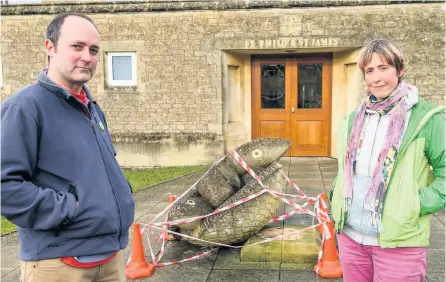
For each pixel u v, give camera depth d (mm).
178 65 9664
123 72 9984
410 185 2244
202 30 9508
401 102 2318
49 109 2141
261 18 9305
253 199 4328
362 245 2469
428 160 2299
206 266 4148
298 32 9219
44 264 2123
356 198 2445
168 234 4828
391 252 2338
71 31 2188
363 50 2412
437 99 9047
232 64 9938
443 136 2238
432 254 4258
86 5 9633
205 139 9742
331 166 9305
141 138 9898
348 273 2578
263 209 4355
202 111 9734
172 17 9547
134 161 9984
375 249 2400
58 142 2133
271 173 4512
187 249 4605
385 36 9000
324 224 3982
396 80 2346
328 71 10211
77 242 2150
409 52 8992
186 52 9609
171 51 9641
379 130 2393
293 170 8992
